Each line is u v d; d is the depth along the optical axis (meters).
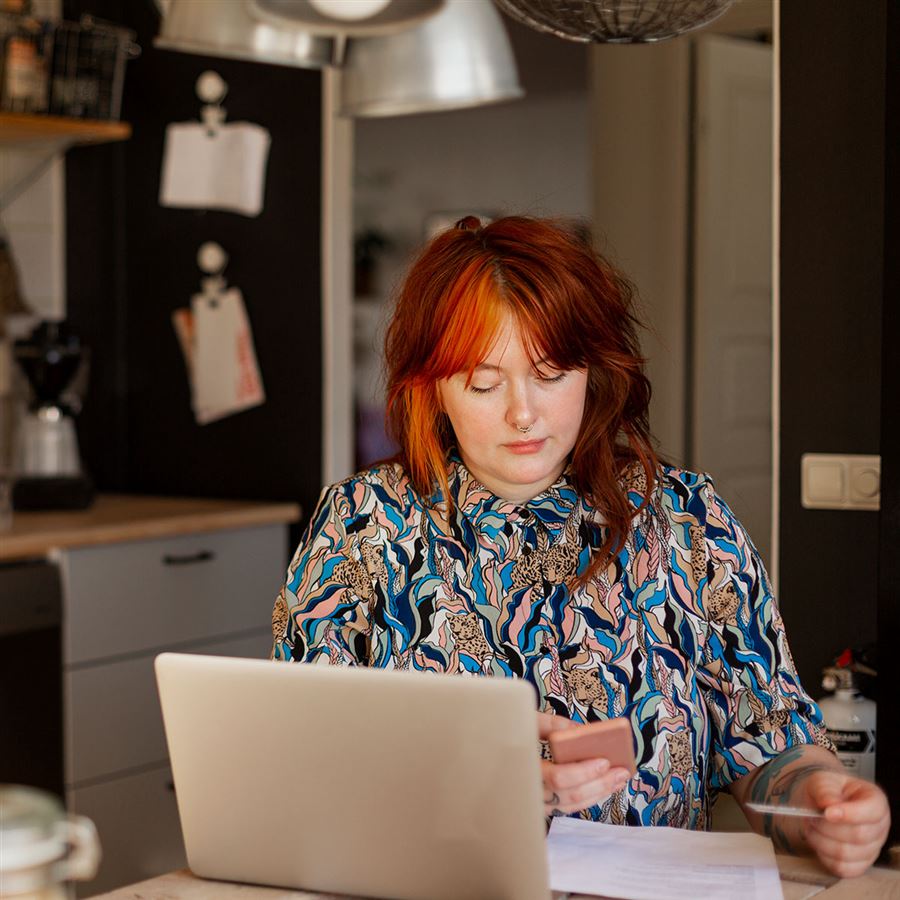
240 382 3.73
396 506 1.66
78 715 3.11
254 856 1.35
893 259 1.74
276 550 3.57
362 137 6.87
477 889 1.26
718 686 1.62
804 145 2.33
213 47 2.01
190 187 3.72
